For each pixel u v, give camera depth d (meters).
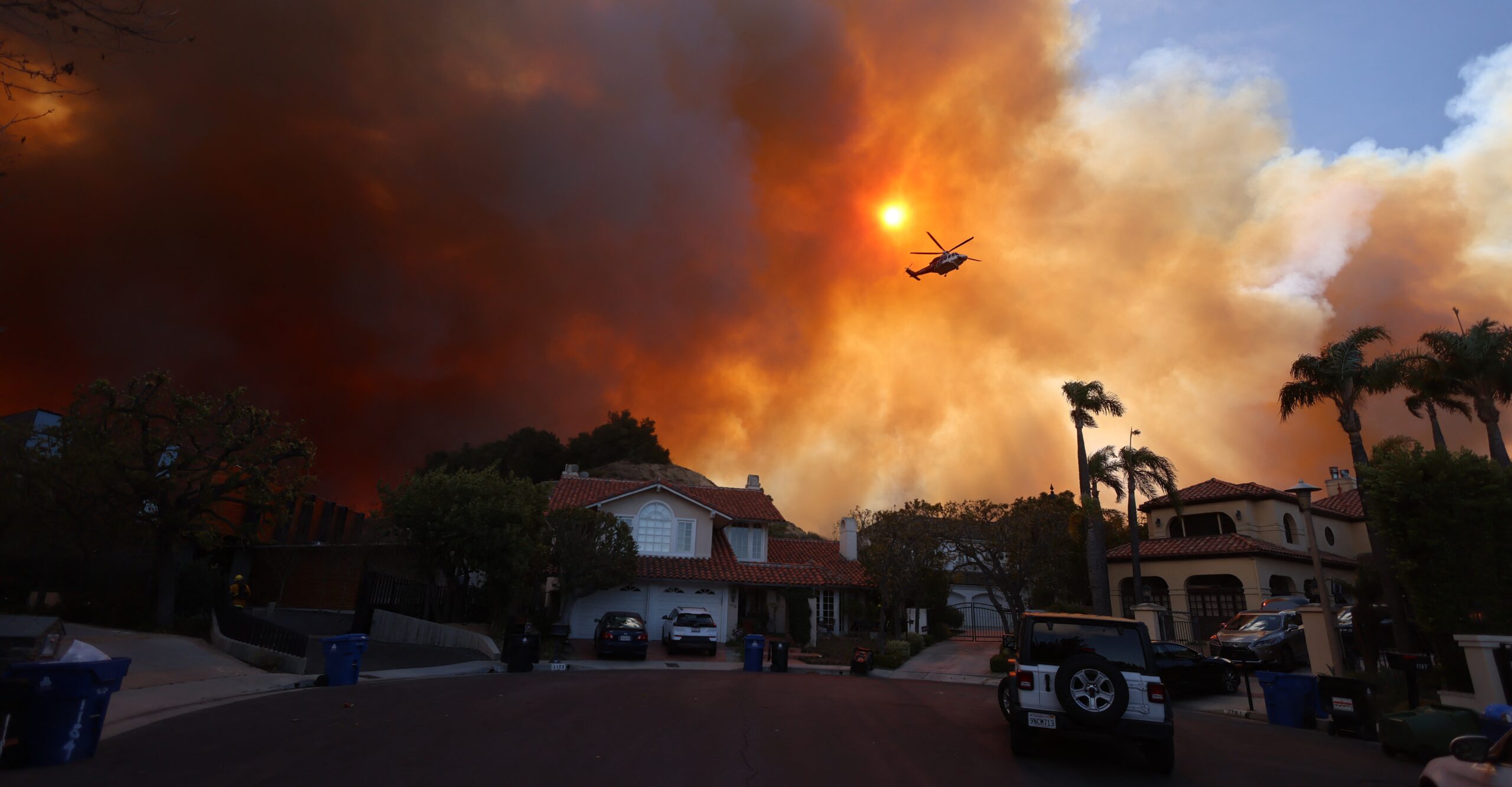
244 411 21.91
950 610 41.25
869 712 13.77
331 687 14.95
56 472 20.61
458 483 25.84
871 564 31.03
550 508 32.75
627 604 31.16
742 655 27.58
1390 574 18.42
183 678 13.95
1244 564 31.95
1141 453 32.75
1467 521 14.52
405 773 7.98
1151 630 23.19
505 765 8.51
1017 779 8.86
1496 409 23.67
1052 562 29.56
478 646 22.72
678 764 8.91
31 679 7.93
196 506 21.34
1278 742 12.27
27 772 7.54
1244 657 21.72
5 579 23.03
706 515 33.88
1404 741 10.78
